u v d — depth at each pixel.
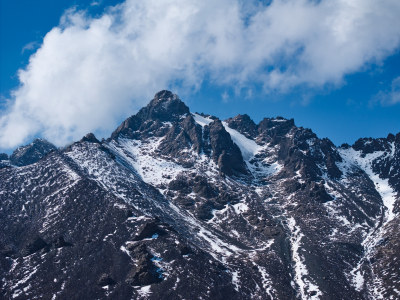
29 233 186.88
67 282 156.12
